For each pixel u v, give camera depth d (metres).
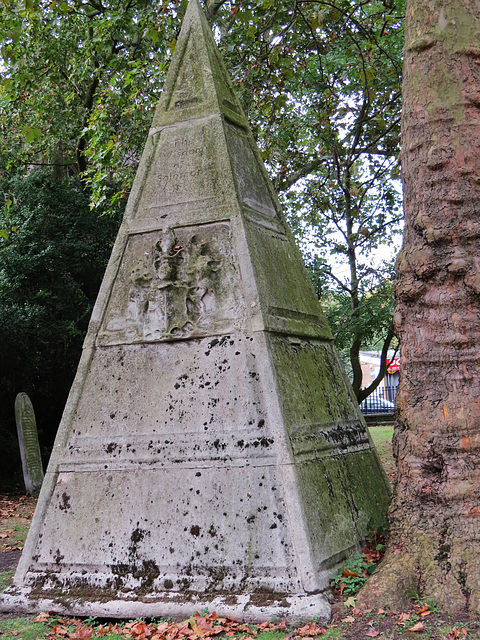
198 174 4.76
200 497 3.96
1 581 4.59
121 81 10.68
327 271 12.39
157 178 4.89
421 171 3.86
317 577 3.60
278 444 3.89
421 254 3.77
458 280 3.69
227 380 4.15
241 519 3.82
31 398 13.45
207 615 3.57
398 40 10.73
